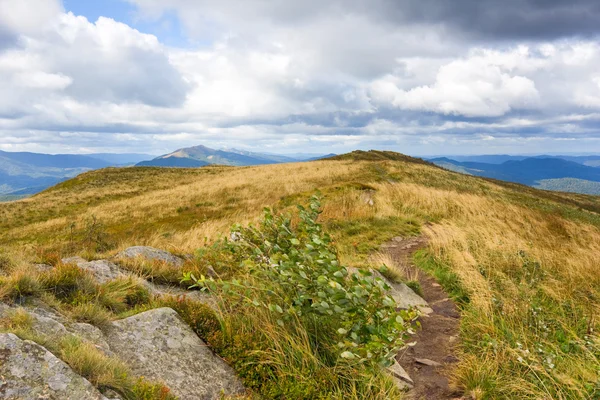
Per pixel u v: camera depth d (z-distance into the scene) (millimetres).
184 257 8031
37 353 2877
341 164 49062
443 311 7410
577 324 5961
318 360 4355
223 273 6805
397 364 5152
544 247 10883
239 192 29797
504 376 4574
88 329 3799
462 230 12750
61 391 2643
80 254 7152
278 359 4113
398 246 12320
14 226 28000
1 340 2865
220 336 4426
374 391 4090
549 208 25469
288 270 4688
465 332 6098
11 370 2660
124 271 6219
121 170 59969
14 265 5207
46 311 3977
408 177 38188
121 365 3291
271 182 33625
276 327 4625
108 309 4801
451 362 5324
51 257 6012
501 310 6438
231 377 3986
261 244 5672
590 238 12875
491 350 5133
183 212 24656
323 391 3887
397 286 8133
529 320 5914
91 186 48594
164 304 4965
